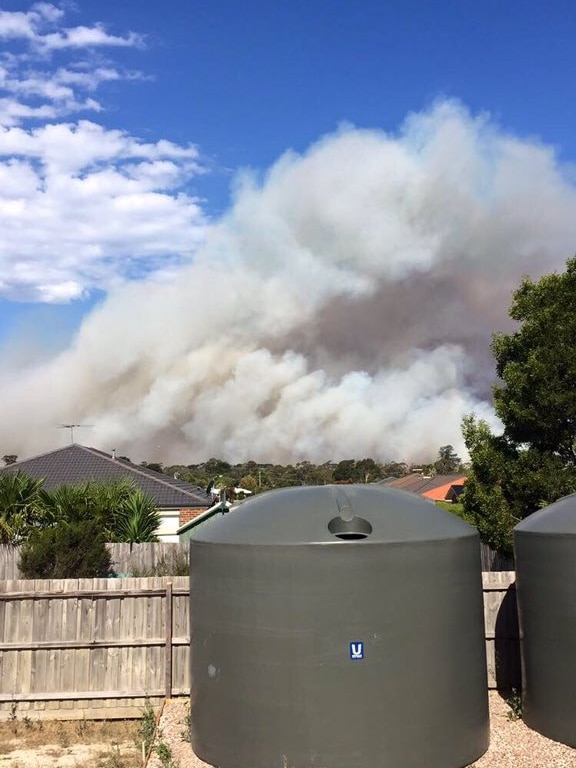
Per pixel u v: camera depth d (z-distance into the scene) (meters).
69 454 28.70
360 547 6.04
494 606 9.09
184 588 9.14
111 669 8.93
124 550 15.13
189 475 85.81
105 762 6.96
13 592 9.02
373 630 5.96
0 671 8.83
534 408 12.70
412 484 63.75
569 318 12.66
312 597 6.00
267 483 82.88
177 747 6.95
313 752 5.86
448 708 6.14
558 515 7.05
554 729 6.77
